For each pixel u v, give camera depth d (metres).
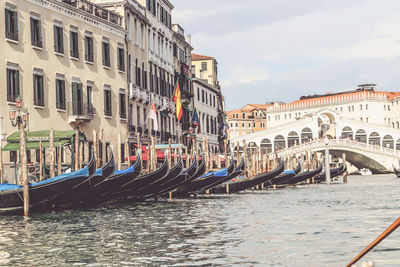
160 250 13.98
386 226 18.48
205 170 37.97
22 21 28.78
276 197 36.41
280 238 15.85
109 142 36.28
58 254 13.58
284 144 103.56
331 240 15.43
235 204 29.62
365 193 40.12
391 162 89.88
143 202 31.09
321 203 30.14
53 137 22.94
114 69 37.38
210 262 12.44
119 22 38.72
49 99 30.55
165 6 50.88
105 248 14.34
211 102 70.50
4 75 27.38
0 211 22.05
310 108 131.75
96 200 28.19
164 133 48.44
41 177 23.39
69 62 32.50
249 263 12.31
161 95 48.28
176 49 55.00
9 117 24.86
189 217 21.98
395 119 125.50
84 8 34.75
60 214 22.92
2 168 22.75
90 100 34.62
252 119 143.25
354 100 125.25
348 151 89.94
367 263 6.44
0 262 12.72
